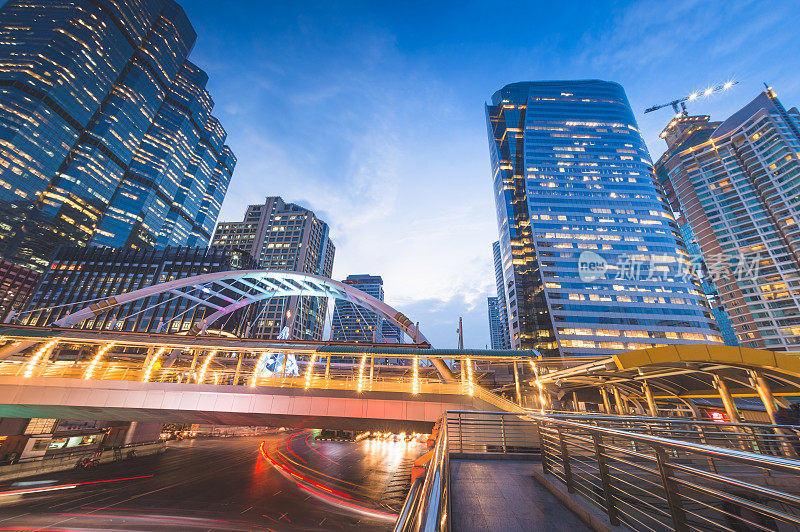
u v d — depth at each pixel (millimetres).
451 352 28375
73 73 137375
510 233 115750
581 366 23703
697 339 93438
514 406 23750
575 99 139125
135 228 158125
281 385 28453
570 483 6207
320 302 168750
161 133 177750
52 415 31203
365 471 46781
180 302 100375
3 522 24594
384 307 58438
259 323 128750
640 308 97250
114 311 98500
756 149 112875
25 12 142000
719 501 8102
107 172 150500
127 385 28266
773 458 2367
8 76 125500
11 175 120312
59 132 133250
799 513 7910
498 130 139125
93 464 43969
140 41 171000
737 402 27906
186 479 39875
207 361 30828
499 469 9070
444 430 5348
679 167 130875
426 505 1649
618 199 115188
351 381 27875
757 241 105438
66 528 23609
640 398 38375
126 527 23875
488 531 4758
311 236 164625
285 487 37188
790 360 16594
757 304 99750
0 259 115125
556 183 118000
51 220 128625
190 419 31438
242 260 114000
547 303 97875
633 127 132125
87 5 149625
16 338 29641
